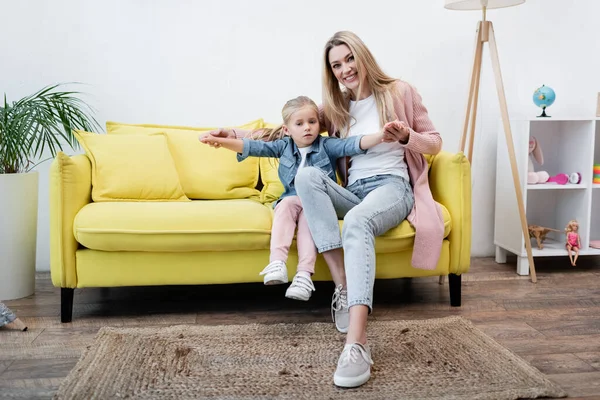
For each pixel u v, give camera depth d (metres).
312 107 2.03
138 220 1.93
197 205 2.05
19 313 2.11
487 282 2.51
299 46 2.78
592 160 2.67
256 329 1.90
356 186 2.01
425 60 2.84
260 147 2.07
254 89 2.78
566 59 2.92
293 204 1.96
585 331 1.89
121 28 2.67
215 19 2.72
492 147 2.92
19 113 2.21
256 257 2.03
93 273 1.98
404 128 1.84
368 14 2.79
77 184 2.00
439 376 1.53
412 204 1.99
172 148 2.46
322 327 1.92
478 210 2.97
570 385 1.49
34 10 2.62
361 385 1.48
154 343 1.77
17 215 2.26
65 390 1.45
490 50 2.56
